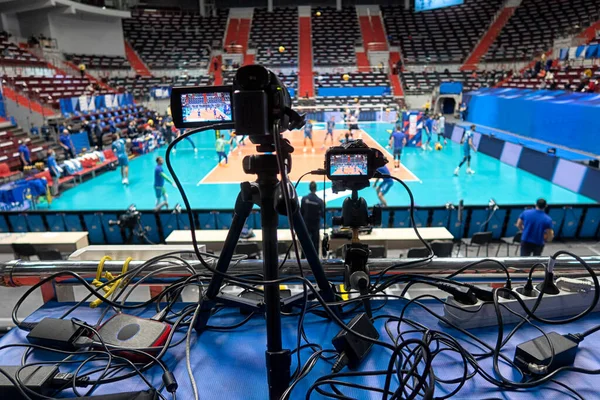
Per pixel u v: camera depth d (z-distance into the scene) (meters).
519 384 1.71
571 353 1.85
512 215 9.73
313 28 43.78
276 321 1.55
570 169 13.92
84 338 1.98
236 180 16.06
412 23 43.38
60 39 31.39
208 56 39.41
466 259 2.41
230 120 1.45
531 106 20.92
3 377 1.72
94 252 2.72
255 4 45.47
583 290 2.21
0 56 24.31
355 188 2.08
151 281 2.51
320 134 27.25
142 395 1.61
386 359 1.92
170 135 24.38
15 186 12.57
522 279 2.45
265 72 1.29
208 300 2.02
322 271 1.95
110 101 26.88
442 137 25.73
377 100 35.12
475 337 1.99
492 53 35.91
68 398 1.63
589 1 33.53
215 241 7.86
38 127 21.45
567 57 27.14
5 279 2.42
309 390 1.61
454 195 13.57
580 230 9.86
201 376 1.83
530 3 38.50
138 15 42.44
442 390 1.73
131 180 16.70
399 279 2.29
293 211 1.48
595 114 16.30
